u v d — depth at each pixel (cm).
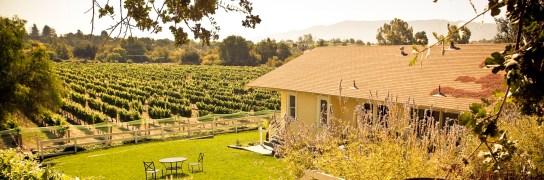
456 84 1455
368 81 1742
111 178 1684
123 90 5541
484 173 470
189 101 4462
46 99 2866
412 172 505
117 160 2028
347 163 527
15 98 2681
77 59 10931
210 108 3909
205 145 2336
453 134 584
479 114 249
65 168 1898
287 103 2092
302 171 580
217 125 3127
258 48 11888
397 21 8088
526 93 226
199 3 356
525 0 229
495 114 251
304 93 1961
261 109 3931
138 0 351
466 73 1529
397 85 1605
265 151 2005
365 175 503
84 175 1742
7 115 2723
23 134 2695
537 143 540
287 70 2292
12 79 2656
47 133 2941
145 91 5181
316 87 1847
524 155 392
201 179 1580
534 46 220
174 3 360
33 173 636
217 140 2516
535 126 559
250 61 11600
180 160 1684
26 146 2447
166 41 14150
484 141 252
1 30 2581
